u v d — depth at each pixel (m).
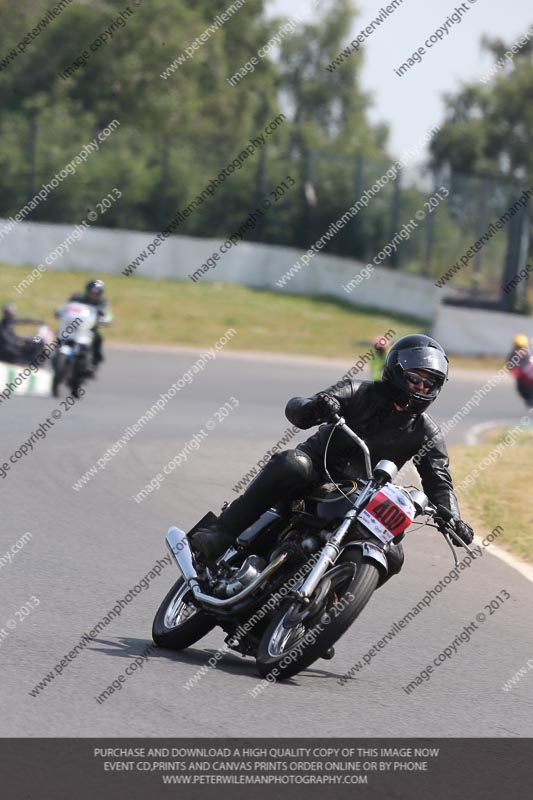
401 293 124.38
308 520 20.31
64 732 15.98
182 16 147.50
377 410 20.81
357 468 20.72
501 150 171.75
